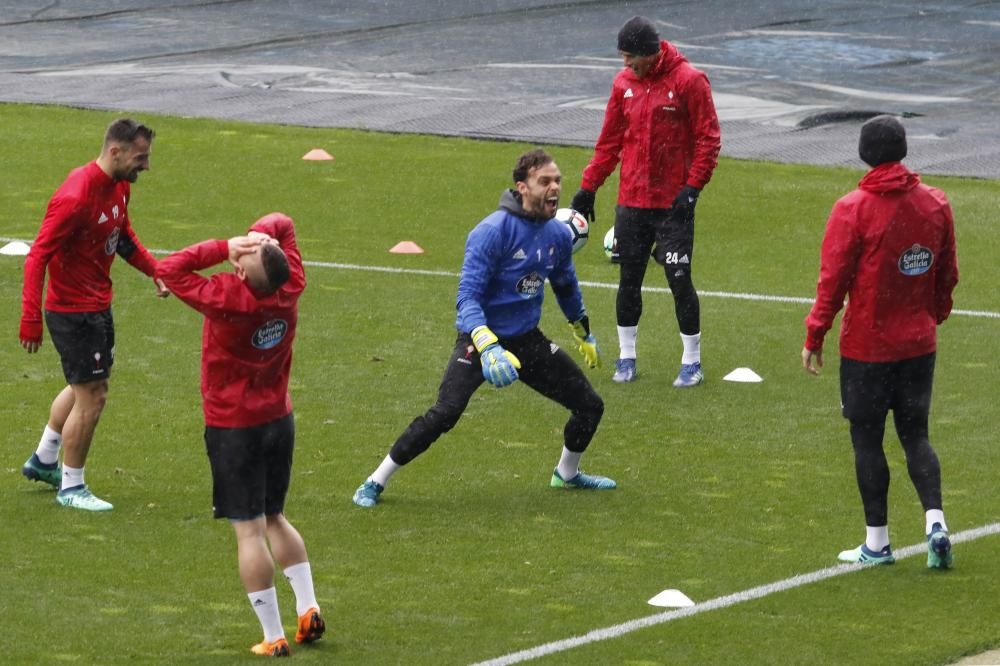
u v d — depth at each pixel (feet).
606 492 116.16
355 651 87.04
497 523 109.19
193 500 112.78
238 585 97.30
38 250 104.83
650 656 86.58
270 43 362.74
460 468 121.19
